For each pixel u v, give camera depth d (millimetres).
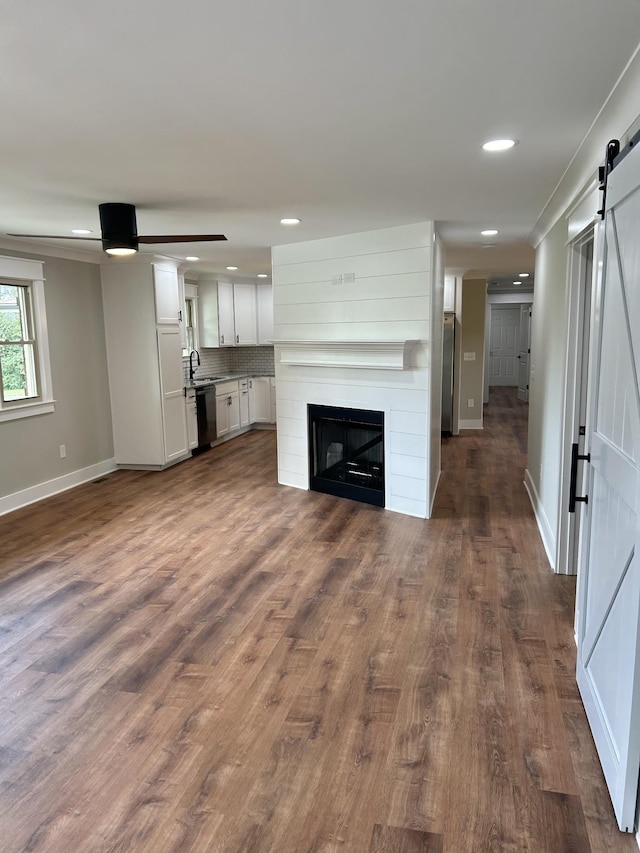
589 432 2369
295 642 2844
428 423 4496
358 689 2463
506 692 2432
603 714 2018
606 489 2107
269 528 4496
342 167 2889
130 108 2109
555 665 2627
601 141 2426
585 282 3326
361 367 4762
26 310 5168
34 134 2371
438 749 2104
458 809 1842
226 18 1509
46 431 5375
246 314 8914
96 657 2738
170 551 4047
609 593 2008
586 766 2018
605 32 1607
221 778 1987
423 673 2570
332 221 4254
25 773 2025
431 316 4371
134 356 6137
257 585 3486
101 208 3670
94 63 1753
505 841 1726
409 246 4398
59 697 2445
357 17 1513
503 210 3928
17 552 4051
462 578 3545
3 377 4941
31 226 4359
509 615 3082
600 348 2232
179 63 1764
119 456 6391
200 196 3455
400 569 3686
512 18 1525
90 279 5898
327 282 4984
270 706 2365
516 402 12109
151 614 3145
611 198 2033
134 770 2033
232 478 6047
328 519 4684
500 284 11438
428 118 2244
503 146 2566
